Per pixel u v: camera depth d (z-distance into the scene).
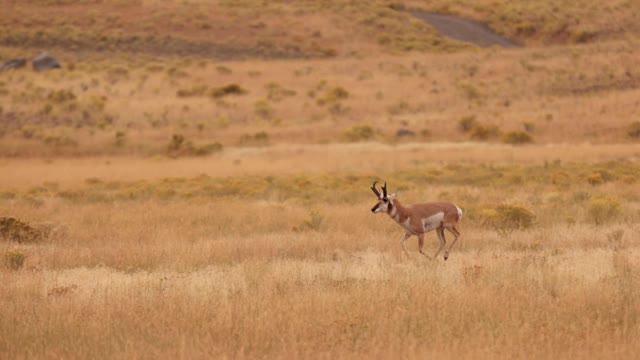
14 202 58.84
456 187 64.81
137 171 91.00
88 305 23.70
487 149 103.50
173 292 25.64
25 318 22.20
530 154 96.25
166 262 33.91
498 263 29.48
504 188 64.19
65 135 120.44
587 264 29.92
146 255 34.59
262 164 94.69
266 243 36.84
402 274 27.75
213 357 18.56
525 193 58.88
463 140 115.50
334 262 33.16
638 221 43.47
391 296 23.62
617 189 60.78
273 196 61.75
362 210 47.88
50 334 20.62
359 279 27.23
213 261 34.16
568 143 109.81
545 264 28.77
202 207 51.62
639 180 68.06
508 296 23.45
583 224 42.34
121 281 29.11
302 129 124.38
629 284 24.44
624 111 125.69
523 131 113.50
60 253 35.38
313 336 20.02
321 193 63.25
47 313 22.62
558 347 18.98
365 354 18.67
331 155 101.31
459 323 20.81
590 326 20.44
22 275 30.30
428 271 28.42
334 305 22.67
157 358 18.66
